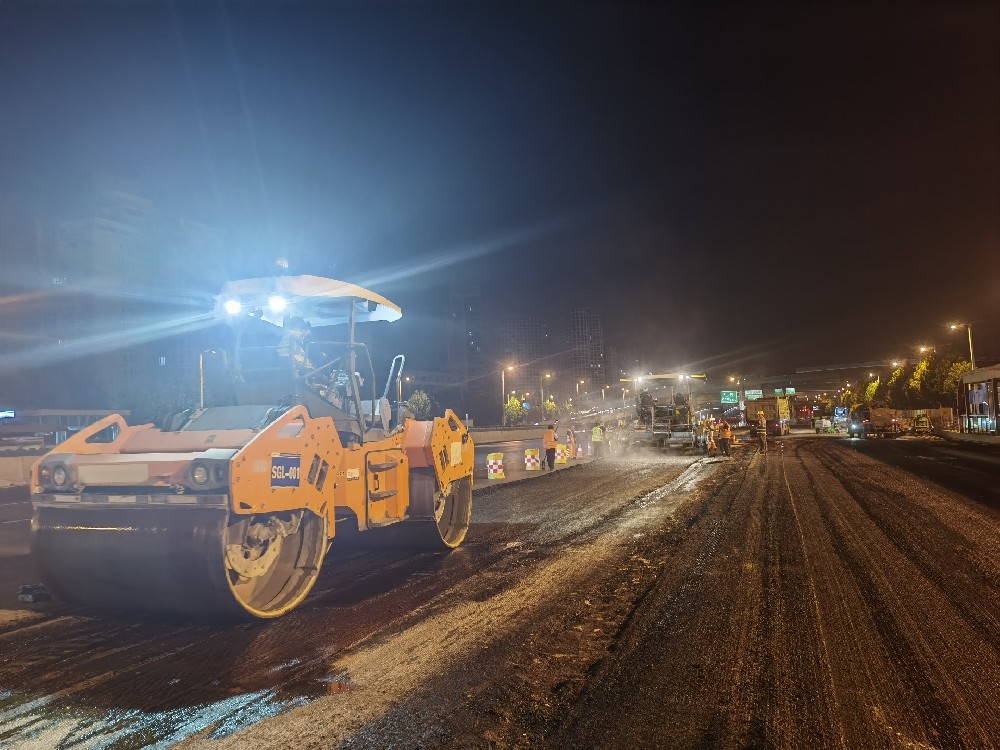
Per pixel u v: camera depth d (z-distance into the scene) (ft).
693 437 109.09
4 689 15.12
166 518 18.94
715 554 28.30
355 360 26.11
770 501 44.88
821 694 14.21
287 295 24.52
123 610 20.95
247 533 19.97
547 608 20.72
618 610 20.42
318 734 12.75
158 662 16.65
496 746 12.19
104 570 19.43
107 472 19.24
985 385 154.61
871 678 14.99
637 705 13.79
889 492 49.32
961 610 19.99
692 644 17.31
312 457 21.58
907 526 34.55
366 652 17.07
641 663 16.06
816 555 27.76
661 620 19.35
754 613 19.89
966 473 64.54
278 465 19.93
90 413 154.71
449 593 22.71
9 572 27.50
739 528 34.53
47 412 152.66
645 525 36.14
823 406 422.00
